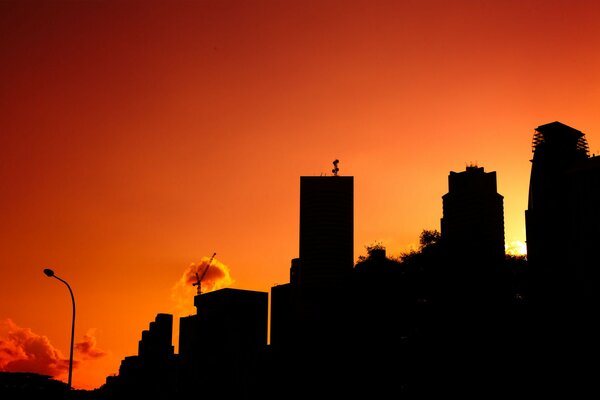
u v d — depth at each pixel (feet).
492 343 610.65
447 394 610.24
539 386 594.65
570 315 651.25
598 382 593.83
